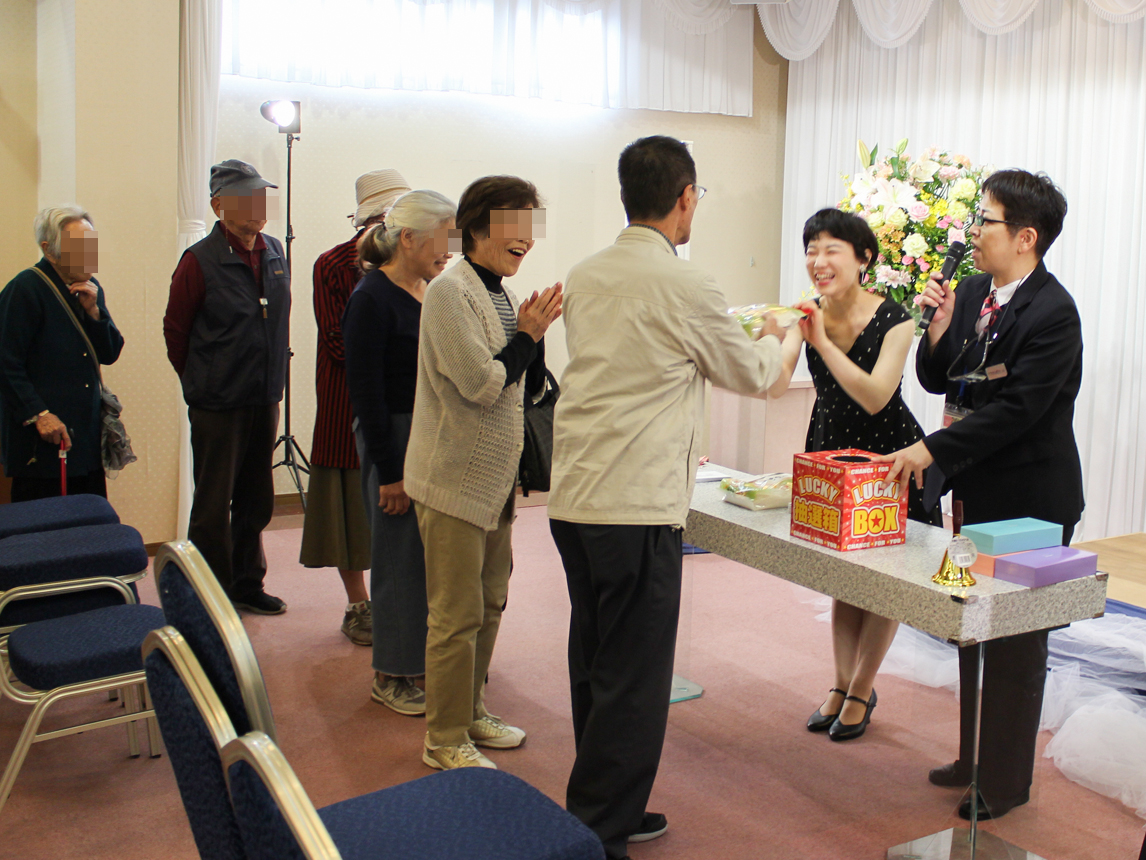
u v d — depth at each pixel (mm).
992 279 2475
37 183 4863
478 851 1412
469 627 2498
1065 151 5156
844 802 2441
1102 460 5074
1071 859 2191
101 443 3543
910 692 3115
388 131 5691
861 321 2617
